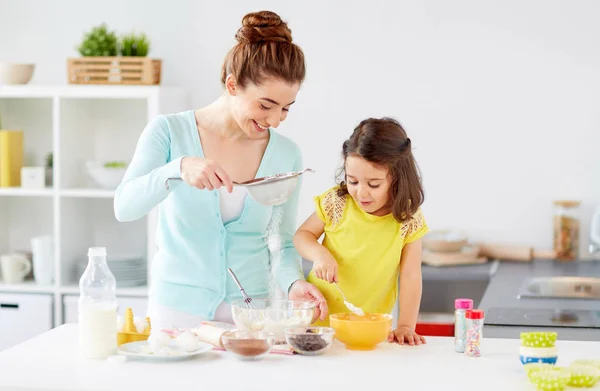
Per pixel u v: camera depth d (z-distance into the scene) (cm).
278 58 224
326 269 241
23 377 188
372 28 437
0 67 431
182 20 451
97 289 207
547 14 425
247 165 251
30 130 473
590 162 427
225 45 449
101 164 439
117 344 213
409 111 438
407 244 255
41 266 441
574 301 322
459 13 431
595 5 421
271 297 254
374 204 246
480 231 438
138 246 466
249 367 197
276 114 231
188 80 453
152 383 184
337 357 207
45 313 434
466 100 434
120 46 437
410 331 226
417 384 184
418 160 440
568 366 196
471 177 436
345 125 443
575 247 428
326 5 440
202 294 244
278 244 253
